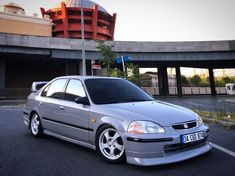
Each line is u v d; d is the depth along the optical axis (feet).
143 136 10.29
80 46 101.76
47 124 16.37
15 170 10.91
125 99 14.10
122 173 10.32
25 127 22.44
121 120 11.18
